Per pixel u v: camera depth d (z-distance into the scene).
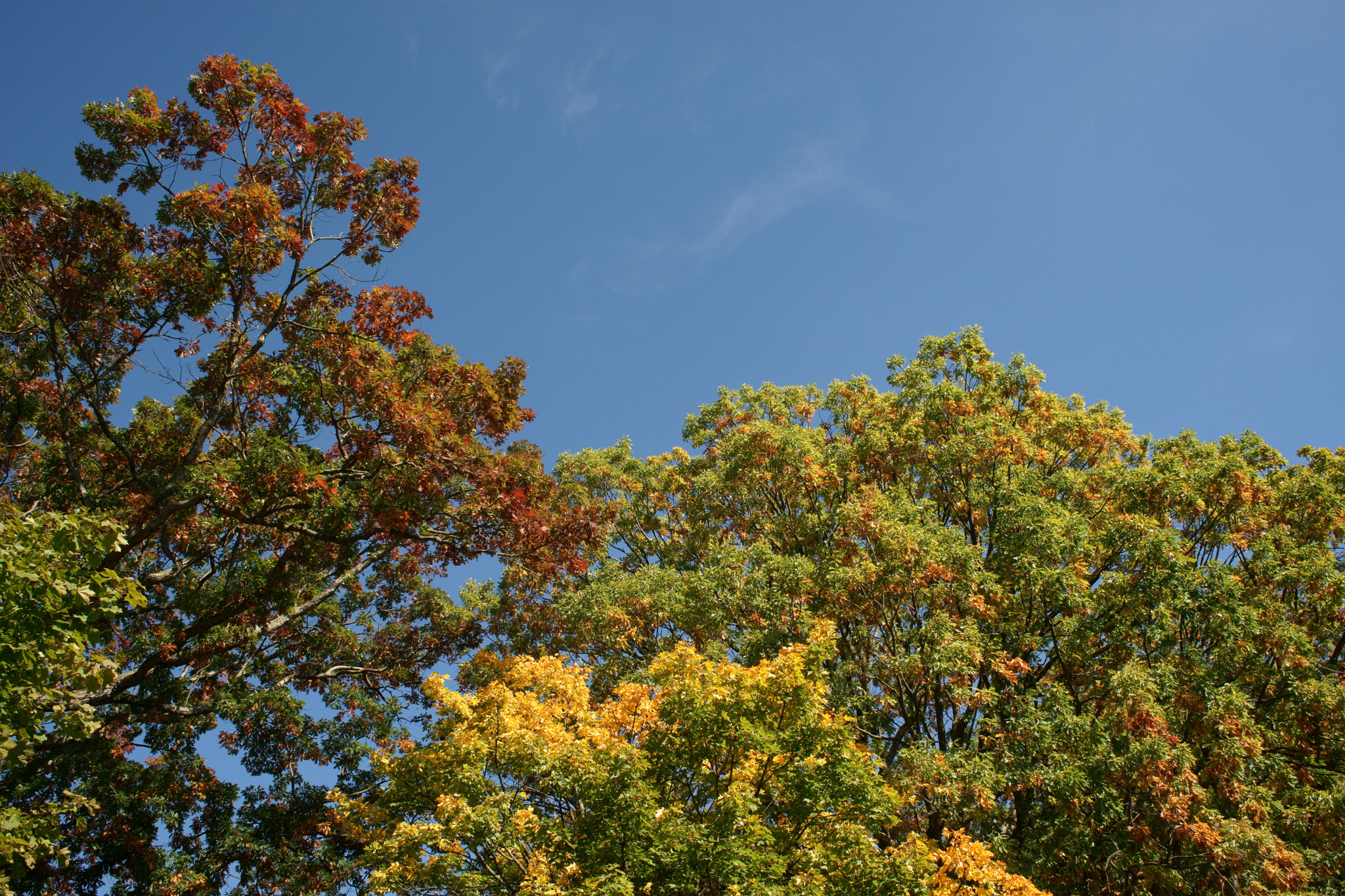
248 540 16.70
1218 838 12.63
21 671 8.00
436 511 15.17
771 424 20.36
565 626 20.66
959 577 16.73
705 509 24.36
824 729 11.75
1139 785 13.20
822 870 10.59
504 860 11.52
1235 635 14.88
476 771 12.26
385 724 19.67
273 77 15.12
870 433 20.81
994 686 17.50
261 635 16.30
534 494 15.97
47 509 15.11
